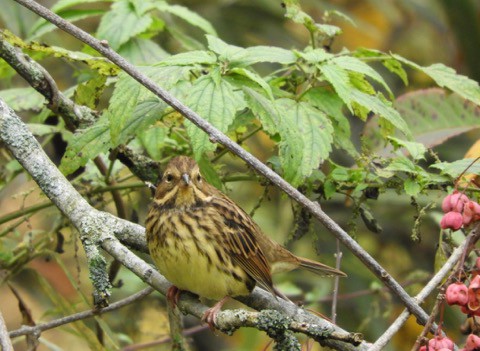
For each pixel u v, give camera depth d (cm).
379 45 1889
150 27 1273
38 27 1206
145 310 1491
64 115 1079
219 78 951
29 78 1049
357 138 1648
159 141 1145
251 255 1029
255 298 1027
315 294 1517
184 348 1176
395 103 1274
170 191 1023
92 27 1717
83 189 1162
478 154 1073
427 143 1255
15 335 1073
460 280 856
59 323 1093
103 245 922
